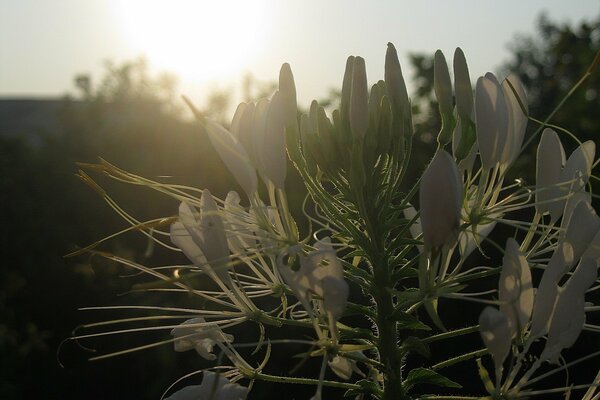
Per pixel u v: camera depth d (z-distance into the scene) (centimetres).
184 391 26
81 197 104
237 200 27
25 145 119
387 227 27
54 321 94
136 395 77
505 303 23
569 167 26
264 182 26
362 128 26
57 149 117
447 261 25
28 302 95
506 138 25
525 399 24
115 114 140
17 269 99
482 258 58
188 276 24
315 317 24
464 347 57
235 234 27
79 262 94
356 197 26
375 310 28
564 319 23
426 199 23
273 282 27
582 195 26
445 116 27
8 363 80
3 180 107
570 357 56
